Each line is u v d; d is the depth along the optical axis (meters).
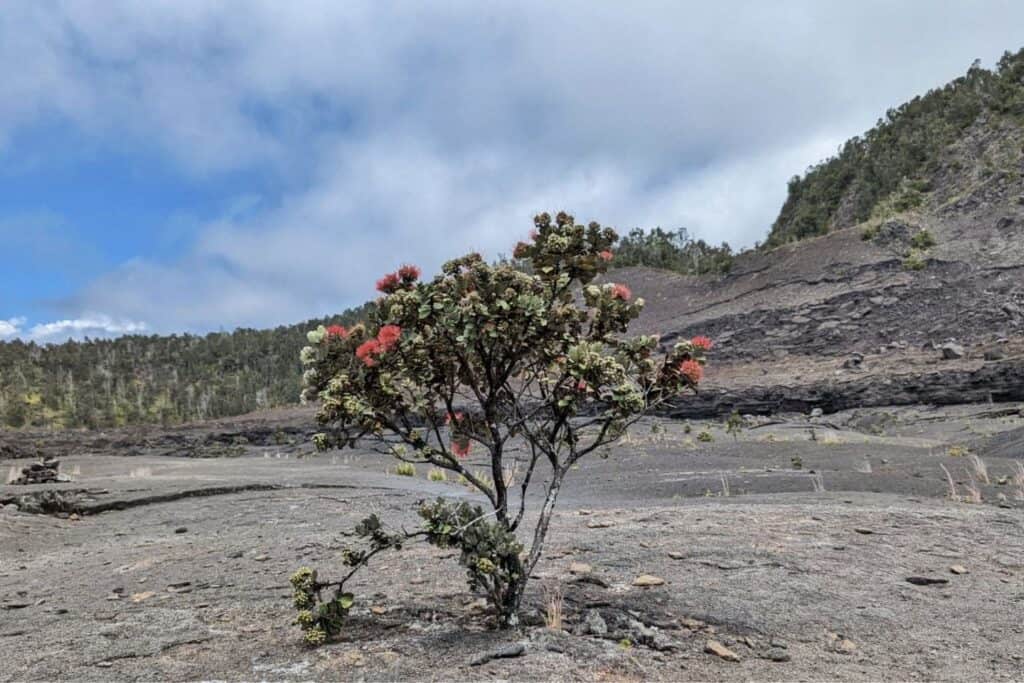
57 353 143.50
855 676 2.77
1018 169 65.38
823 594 3.94
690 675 2.71
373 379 3.22
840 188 110.06
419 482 13.77
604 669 2.74
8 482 14.73
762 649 3.06
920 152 90.88
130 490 12.34
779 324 56.72
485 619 3.48
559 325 3.31
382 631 3.33
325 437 3.20
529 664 2.77
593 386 3.19
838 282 60.78
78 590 5.06
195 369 138.75
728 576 4.32
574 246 3.46
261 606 4.09
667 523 6.33
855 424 33.03
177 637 3.46
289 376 121.69
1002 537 5.60
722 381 47.25
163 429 60.53
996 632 3.37
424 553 5.43
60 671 2.99
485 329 3.15
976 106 89.19
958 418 30.39
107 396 112.62
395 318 3.18
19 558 7.47
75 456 44.16
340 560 5.41
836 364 46.03
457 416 3.49
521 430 3.43
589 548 5.21
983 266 52.62
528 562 3.34
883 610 3.67
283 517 9.07
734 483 11.77
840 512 6.76
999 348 39.28
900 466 13.29
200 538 7.72
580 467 17.02
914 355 43.38
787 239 105.62
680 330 62.38
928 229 64.31
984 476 10.41
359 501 10.45
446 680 2.61
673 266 95.50
